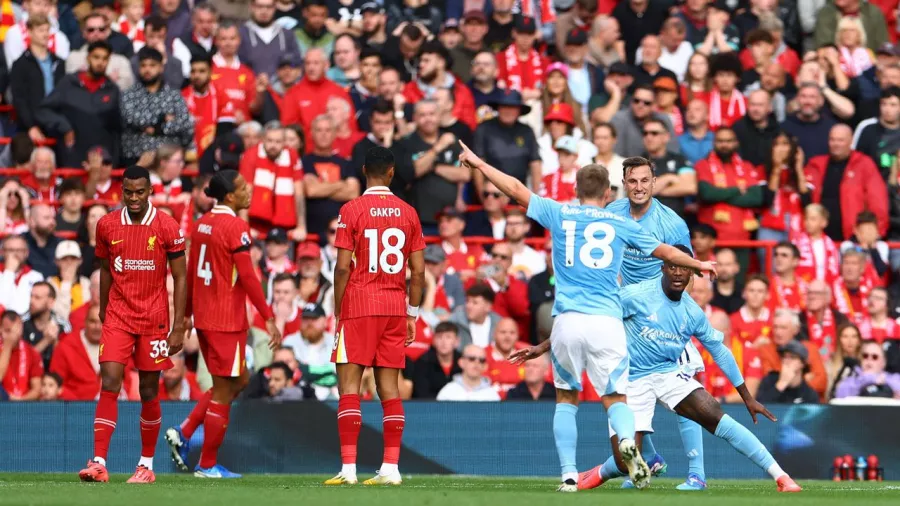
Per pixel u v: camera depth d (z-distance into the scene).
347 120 48.59
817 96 50.16
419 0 56.22
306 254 43.19
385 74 49.38
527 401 38.81
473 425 38.69
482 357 40.56
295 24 53.41
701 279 43.12
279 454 37.97
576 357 23.98
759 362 42.09
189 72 51.38
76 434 37.72
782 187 48.19
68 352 40.75
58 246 44.31
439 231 46.97
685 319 27.28
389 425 28.08
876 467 38.53
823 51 53.03
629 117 48.78
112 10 53.47
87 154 48.66
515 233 45.53
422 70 49.94
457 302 44.69
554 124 49.44
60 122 48.72
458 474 38.47
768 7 55.75
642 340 27.33
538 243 46.25
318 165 46.97
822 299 44.16
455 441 38.59
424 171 47.34
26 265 44.53
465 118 49.81
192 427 33.69
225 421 32.19
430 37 55.28
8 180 46.94
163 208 46.12
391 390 28.11
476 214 47.84
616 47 53.53
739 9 55.97
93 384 40.66
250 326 41.59
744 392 27.48
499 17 53.62
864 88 52.19
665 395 27.47
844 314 44.34
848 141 48.91
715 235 46.00
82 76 49.34
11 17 53.25
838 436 38.97
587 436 38.69
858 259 46.53
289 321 42.19
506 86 52.69
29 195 47.00
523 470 38.62
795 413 39.03
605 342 23.72
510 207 47.94
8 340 40.84
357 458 38.09
